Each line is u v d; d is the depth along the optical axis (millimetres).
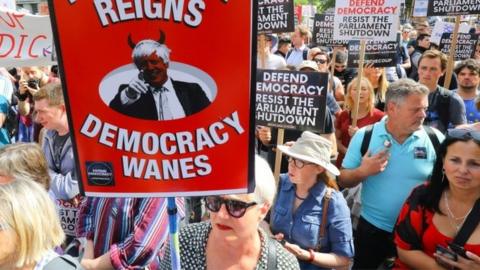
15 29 4219
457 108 4191
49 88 2756
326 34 7328
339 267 2441
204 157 1376
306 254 2418
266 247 1696
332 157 3857
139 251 2252
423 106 2748
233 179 1396
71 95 1329
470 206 2164
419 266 2322
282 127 3342
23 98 5074
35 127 4660
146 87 1322
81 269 1789
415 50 9117
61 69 1307
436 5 5711
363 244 3027
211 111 1340
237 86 1321
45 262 1713
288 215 2533
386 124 2973
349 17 4418
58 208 2672
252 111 1342
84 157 1381
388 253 2961
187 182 1397
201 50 1293
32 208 1655
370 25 4320
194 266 1726
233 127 1354
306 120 3270
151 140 1363
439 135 2891
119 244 2312
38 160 2416
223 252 1663
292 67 6348
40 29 4266
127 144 1367
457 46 6641
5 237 1597
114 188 1399
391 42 5375
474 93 4922
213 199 1617
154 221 2281
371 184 2957
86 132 1360
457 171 2105
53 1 1259
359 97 4191
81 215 2502
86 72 1312
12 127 5090
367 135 3025
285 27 5090
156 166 1385
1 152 2391
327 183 2527
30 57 4285
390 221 2891
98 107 1341
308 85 3213
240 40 1286
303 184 2494
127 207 2295
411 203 2371
